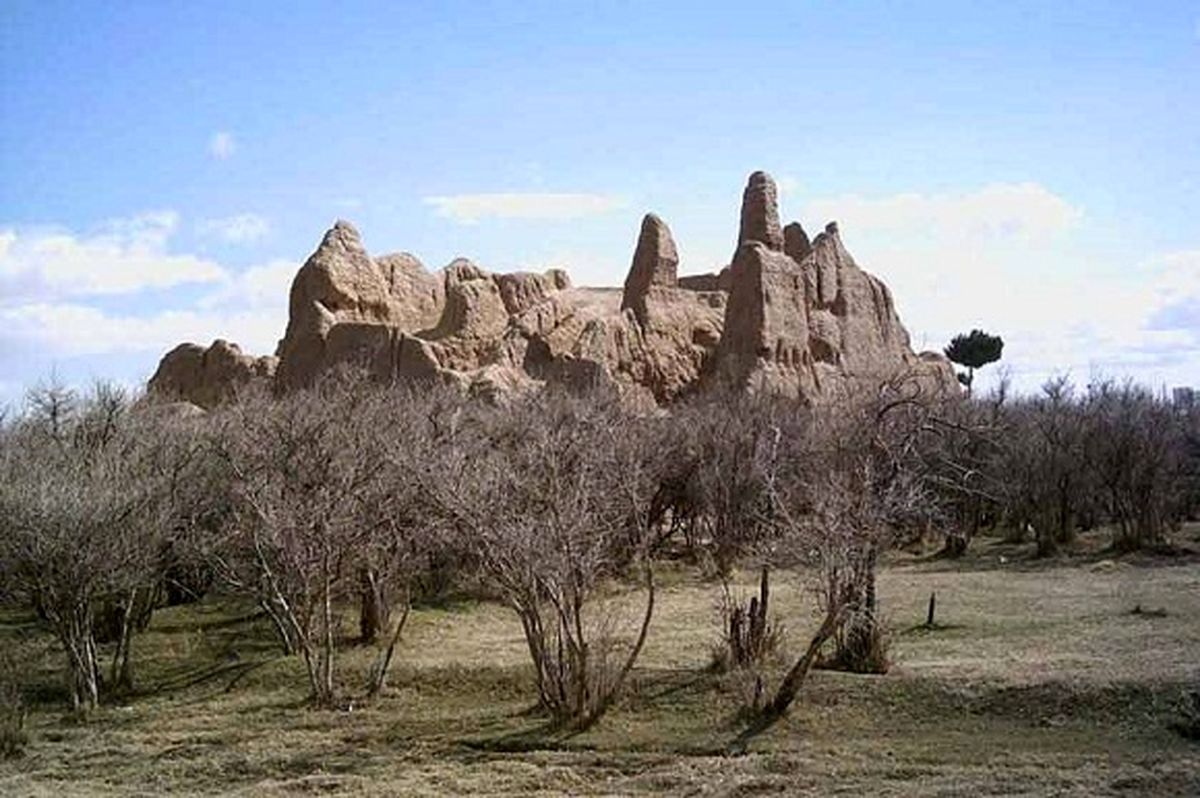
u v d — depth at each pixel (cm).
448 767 2391
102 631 3659
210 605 4103
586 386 6412
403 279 8781
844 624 2795
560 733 2583
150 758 2550
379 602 3484
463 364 7825
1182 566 4772
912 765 2269
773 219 8388
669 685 2817
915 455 3572
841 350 8450
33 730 2823
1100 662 2820
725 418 4997
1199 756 2273
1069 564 4934
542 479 2980
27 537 2897
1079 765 2238
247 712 2898
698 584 4462
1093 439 5394
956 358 9831
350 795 2216
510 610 4006
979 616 3622
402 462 2966
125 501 3048
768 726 2561
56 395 4588
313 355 7719
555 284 9862
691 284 10775
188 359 8850
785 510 3045
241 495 3219
